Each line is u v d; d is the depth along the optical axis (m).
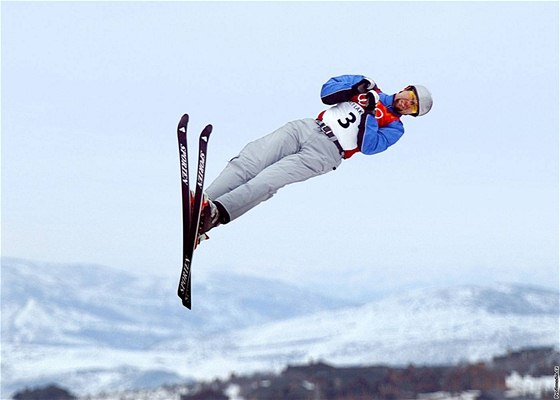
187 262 45.31
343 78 52.75
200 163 45.06
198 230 46.94
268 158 50.53
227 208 47.75
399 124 53.38
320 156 50.84
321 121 51.88
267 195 49.22
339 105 52.38
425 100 52.94
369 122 51.59
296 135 51.28
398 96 53.19
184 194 45.22
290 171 49.88
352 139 51.50
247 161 50.16
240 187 48.47
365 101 52.31
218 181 49.50
